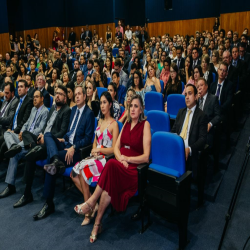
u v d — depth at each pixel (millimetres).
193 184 3064
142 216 2393
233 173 3338
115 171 2330
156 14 12617
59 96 3316
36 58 10703
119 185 2348
